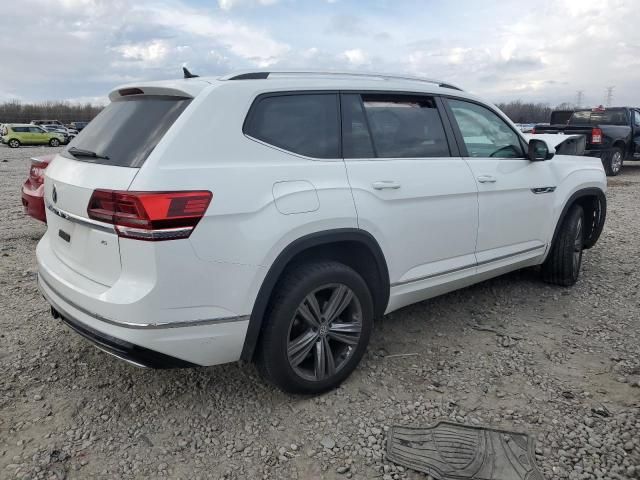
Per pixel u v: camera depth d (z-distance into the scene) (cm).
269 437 276
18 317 417
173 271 246
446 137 379
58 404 302
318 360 304
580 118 1452
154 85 287
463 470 250
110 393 314
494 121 424
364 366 347
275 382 294
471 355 363
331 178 300
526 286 501
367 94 337
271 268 272
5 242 651
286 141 292
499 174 405
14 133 3416
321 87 315
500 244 417
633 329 404
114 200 247
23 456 257
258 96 287
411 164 345
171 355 256
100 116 326
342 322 316
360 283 313
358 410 299
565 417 290
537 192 441
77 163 287
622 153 1370
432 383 327
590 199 526
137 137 270
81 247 277
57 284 289
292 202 279
